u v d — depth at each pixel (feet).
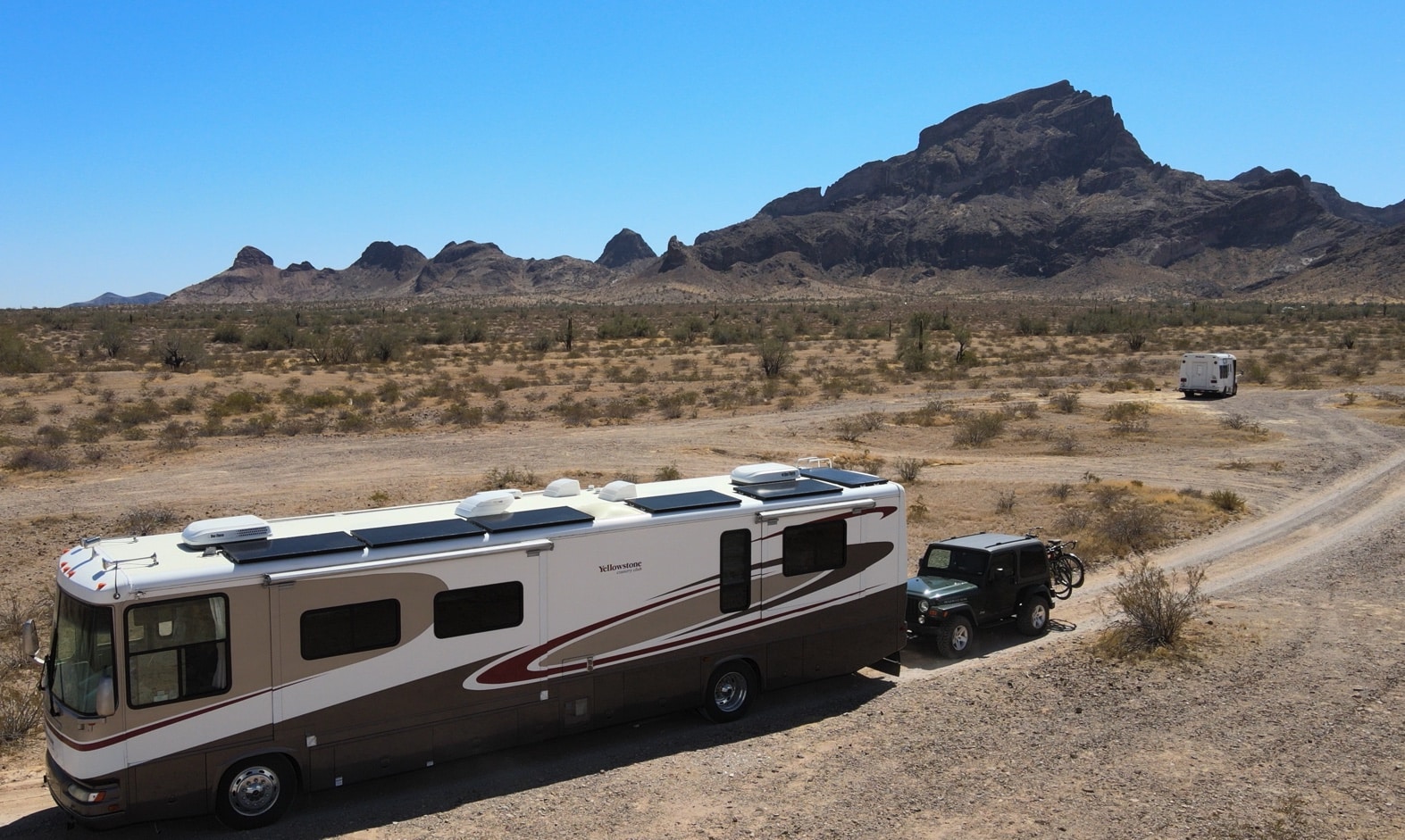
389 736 30.63
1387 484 88.22
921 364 210.18
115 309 545.03
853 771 32.60
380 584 30.22
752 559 37.45
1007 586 47.16
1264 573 59.26
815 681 40.09
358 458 100.99
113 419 127.44
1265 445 113.39
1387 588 54.29
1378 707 36.81
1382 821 28.22
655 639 35.42
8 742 36.01
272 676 28.78
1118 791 30.58
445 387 166.50
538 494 37.73
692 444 111.45
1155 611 45.44
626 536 34.60
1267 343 286.87
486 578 31.96
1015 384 186.39
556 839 28.12
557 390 171.73
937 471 97.81
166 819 28.17
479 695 32.07
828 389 168.25
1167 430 125.49
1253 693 38.68
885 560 41.19
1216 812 28.96
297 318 363.15
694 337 320.70
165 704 27.48
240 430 119.65
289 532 31.71
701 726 37.40
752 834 28.25
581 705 34.01
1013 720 36.68
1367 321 392.68
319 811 30.27
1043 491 86.48
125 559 28.37
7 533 67.26
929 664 44.55
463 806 30.45
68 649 27.78
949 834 28.07
